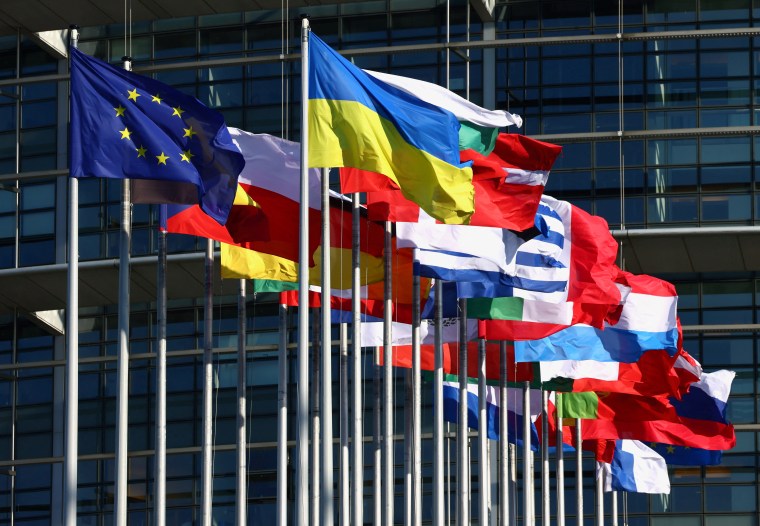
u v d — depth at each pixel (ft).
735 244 294.25
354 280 155.33
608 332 210.79
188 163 130.52
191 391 311.06
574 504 309.22
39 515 313.94
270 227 154.81
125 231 132.26
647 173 297.74
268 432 308.40
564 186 298.76
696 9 297.53
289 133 301.43
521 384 218.59
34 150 310.45
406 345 192.65
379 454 183.11
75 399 128.98
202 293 308.60
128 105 130.82
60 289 306.76
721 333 307.17
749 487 303.27
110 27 309.22
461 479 181.47
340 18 302.04
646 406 236.63
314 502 152.56
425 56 299.99
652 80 299.17
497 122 154.92
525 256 174.60
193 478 309.83
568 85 299.17
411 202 158.81
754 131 292.61
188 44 305.73
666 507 305.12
